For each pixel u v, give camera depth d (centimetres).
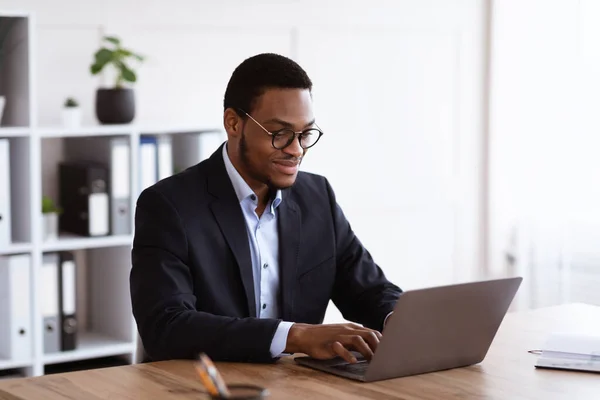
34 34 434
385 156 585
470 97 611
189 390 204
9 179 453
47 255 453
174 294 241
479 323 223
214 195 259
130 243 467
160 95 509
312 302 271
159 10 504
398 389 206
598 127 561
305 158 556
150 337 237
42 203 454
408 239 600
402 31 583
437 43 596
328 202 284
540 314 286
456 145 610
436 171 605
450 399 199
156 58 506
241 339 226
